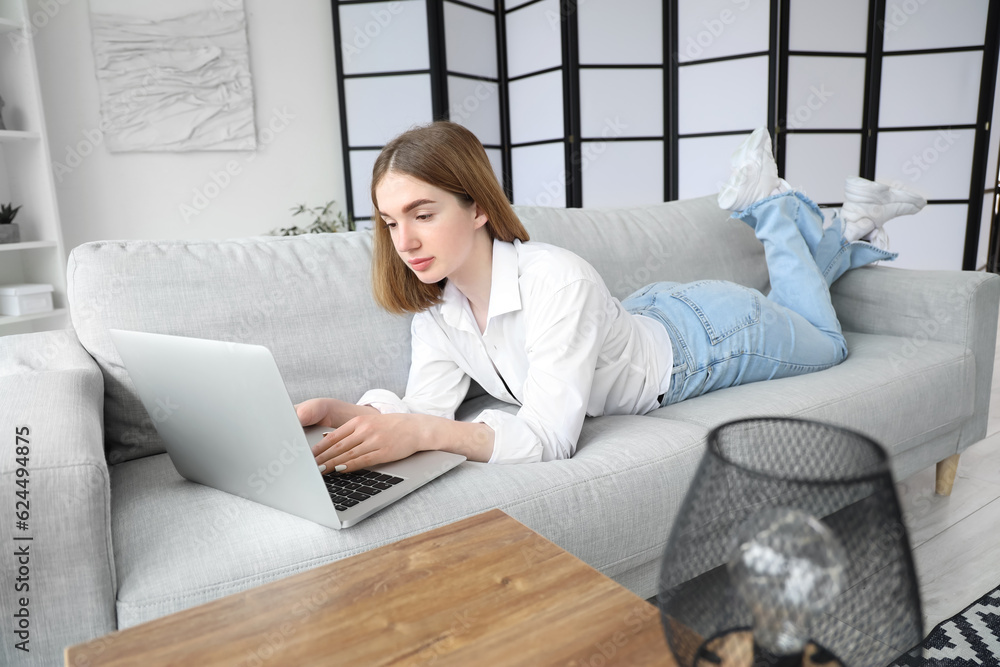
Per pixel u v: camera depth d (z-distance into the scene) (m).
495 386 1.31
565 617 0.54
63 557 0.73
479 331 1.24
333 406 1.08
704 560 0.44
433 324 1.28
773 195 1.72
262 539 0.81
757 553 0.40
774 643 0.40
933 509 1.65
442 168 1.03
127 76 3.41
